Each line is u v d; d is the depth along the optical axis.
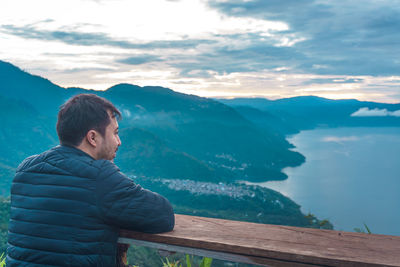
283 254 0.99
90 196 1.14
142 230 1.17
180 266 1.31
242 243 1.07
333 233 1.15
